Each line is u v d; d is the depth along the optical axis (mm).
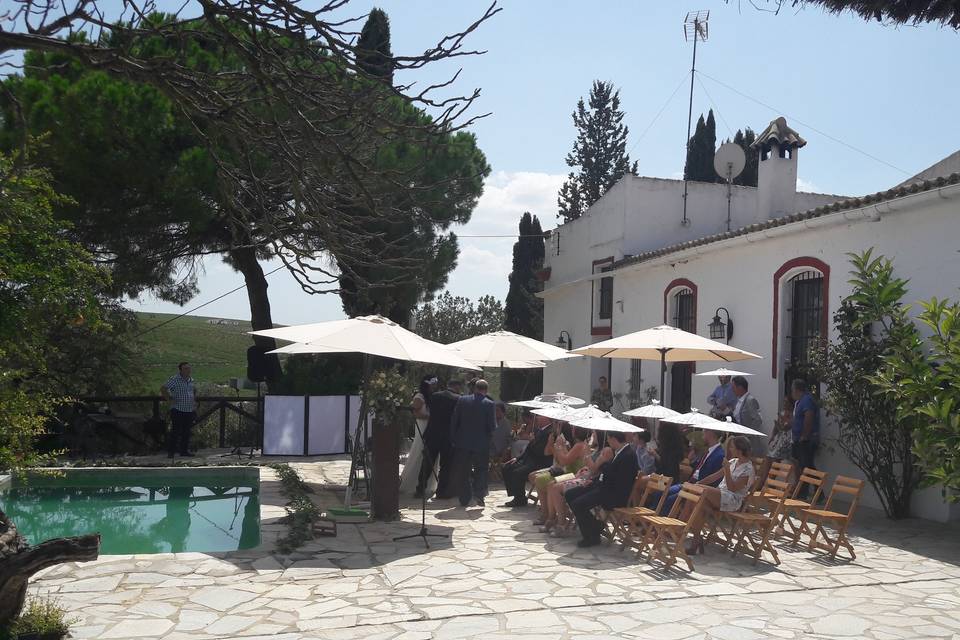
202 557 7996
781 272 13297
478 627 5977
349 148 5723
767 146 19047
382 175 5594
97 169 12922
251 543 9680
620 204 20047
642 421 10180
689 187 20234
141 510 11883
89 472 13969
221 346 38312
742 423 12195
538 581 7277
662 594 6898
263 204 5645
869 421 10242
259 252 18312
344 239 6027
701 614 6340
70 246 6180
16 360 6762
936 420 5281
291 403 16781
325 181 5508
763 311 13797
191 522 11023
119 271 15367
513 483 11203
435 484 12398
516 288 30719
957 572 7734
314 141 5160
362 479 13320
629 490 8609
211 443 18266
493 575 7484
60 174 12883
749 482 8430
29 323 5980
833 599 6797
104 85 12039
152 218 14352
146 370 22281
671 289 17109
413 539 9000
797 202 20609
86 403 16766
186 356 34062
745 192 20578
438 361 9359
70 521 11062
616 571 7680
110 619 6066
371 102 5137
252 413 18734
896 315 9602
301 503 10500
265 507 10773
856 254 10789
